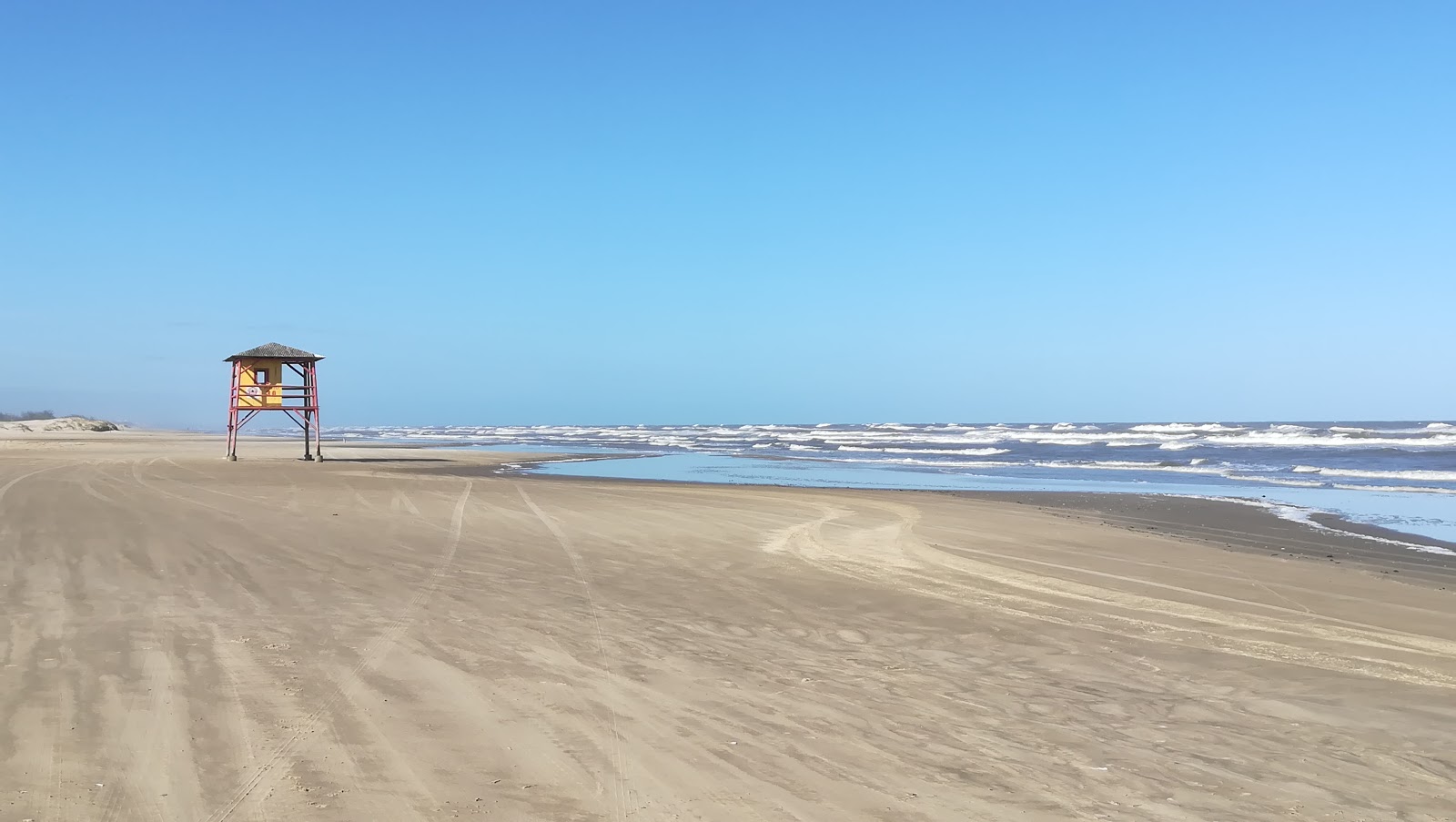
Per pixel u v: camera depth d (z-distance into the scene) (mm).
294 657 7406
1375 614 10758
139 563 11570
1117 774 5473
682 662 7785
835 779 5230
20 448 45281
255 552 12727
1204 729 6395
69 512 16234
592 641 8406
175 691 6414
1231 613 10633
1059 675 7801
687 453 59938
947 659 8273
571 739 5750
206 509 17406
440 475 29812
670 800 4852
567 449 67938
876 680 7469
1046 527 18828
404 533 15180
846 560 13977
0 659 7086
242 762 5180
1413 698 7254
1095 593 11719
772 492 26141
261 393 37500
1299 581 13000
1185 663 8320
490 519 17438
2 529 14008
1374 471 41656
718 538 15953
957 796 5047
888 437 98562
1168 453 59750
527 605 9891
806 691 7043
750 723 6207
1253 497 28266
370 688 6656
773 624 9523
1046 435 91625
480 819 4531
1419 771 5637
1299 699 7203
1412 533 19766
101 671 6832
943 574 12852
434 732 5785
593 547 14383
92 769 5012
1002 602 11008
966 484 33562
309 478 26047
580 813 4648
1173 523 21047
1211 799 5121
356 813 4559
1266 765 5699
